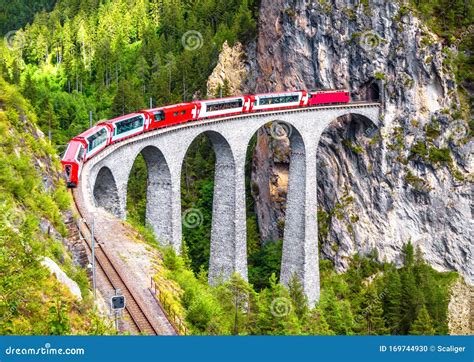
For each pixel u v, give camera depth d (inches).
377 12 3905.0
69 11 7623.0
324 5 4082.2
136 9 7042.3
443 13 3951.8
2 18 7691.9
